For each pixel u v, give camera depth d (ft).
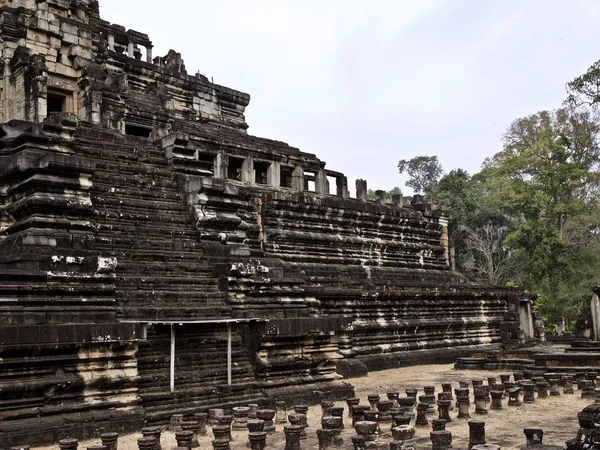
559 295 158.71
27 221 56.03
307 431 48.55
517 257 190.80
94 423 45.37
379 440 44.32
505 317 102.83
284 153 111.96
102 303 52.13
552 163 171.94
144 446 39.01
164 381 51.83
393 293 99.04
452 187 221.05
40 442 42.52
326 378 63.87
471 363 90.94
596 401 58.18
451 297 112.27
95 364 47.55
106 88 98.68
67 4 100.17
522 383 60.80
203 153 96.43
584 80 159.12
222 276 63.67
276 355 60.29
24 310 47.11
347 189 117.19
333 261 109.19
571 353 81.30
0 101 89.40
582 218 167.63
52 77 94.12
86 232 58.49
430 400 55.83
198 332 57.57
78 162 59.36
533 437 40.34
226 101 147.02
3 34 90.68
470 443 40.81
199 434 47.42
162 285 59.36
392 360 94.84
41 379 44.68
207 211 71.67
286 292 68.18
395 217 123.24
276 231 100.48
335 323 64.80
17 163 58.85
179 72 138.62
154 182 71.97
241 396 55.67
